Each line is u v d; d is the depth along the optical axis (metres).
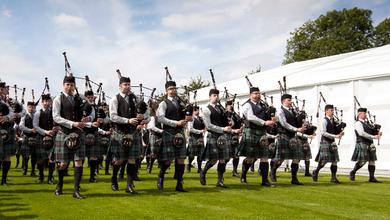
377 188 6.64
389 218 4.17
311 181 7.81
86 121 5.42
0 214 4.15
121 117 5.70
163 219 3.97
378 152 10.54
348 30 30.98
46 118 6.92
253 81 14.64
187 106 6.12
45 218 3.97
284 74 13.96
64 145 5.36
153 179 7.81
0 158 6.29
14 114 6.87
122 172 7.62
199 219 3.99
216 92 6.71
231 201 5.07
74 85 5.53
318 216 4.21
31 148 7.80
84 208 4.51
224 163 6.61
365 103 10.97
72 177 8.05
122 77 5.87
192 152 8.95
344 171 10.34
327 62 14.39
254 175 9.04
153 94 8.07
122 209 4.47
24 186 6.49
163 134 6.07
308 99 12.35
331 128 7.73
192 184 6.92
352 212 4.45
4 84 6.59
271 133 7.79
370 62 11.34
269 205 4.82
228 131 6.63
